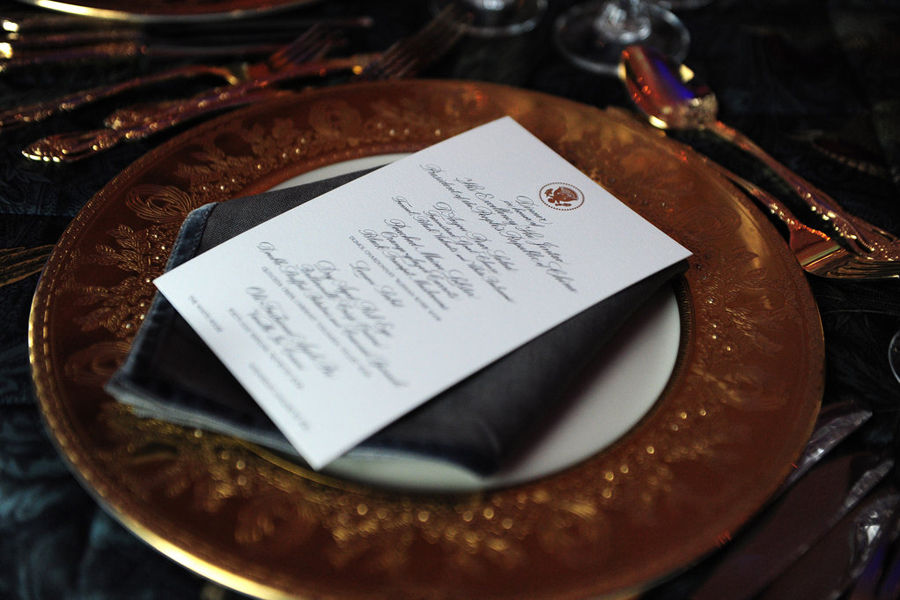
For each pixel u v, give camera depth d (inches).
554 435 14.9
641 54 22.0
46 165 18.8
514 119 19.5
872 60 22.8
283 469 14.2
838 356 16.8
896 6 24.2
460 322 15.4
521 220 17.0
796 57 22.9
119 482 13.8
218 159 18.2
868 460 15.5
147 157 17.8
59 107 19.9
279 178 18.1
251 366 14.7
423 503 14.1
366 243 16.4
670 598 14.1
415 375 14.7
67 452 14.0
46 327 15.3
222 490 13.9
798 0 24.3
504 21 23.2
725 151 20.5
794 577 14.2
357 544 13.6
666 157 19.0
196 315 15.1
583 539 13.8
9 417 15.4
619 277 16.2
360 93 19.6
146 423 14.5
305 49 21.8
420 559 13.5
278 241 16.2
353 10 23.3
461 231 16.7
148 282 16.2
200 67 21.1
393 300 15.6
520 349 15.1
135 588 14.0
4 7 21.7
